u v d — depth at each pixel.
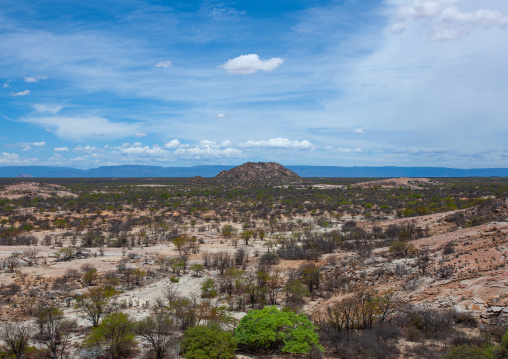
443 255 33.03
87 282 36.94
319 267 41.94
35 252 48.28
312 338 20.06
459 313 22.55
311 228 69.38
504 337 17.55
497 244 31.14
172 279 38.75
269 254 46.09
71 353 20.38
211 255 49.81
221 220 82.94
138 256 49.09
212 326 21.59
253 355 20.42
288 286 32.41
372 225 64.62
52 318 24.73
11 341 19.89
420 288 27.83
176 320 26.03
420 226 55.44
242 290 35.41
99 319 26.73
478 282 25.28
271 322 20.91
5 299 31.02
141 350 20.66
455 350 17.11
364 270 35.62
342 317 24.56
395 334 21.45
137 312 28.70
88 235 58.78
